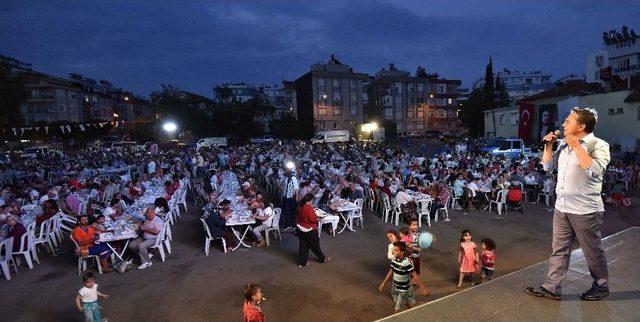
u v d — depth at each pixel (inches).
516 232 400.5
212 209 368.5
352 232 415.5
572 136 113.5
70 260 345.7
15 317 240.8
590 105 1064.2
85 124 852.6
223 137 1827.0
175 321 228.2
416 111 2664.9
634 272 132.1
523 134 1333.7
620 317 103.3
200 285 278.7
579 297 116.0
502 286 126.1
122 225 348.2
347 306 241.8
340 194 510.3
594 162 107.9
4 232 328.5
